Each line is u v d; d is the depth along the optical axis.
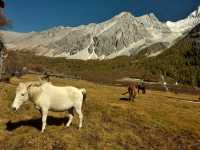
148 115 29.14
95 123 22.19
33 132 18.00
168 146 21.80
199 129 27.39
